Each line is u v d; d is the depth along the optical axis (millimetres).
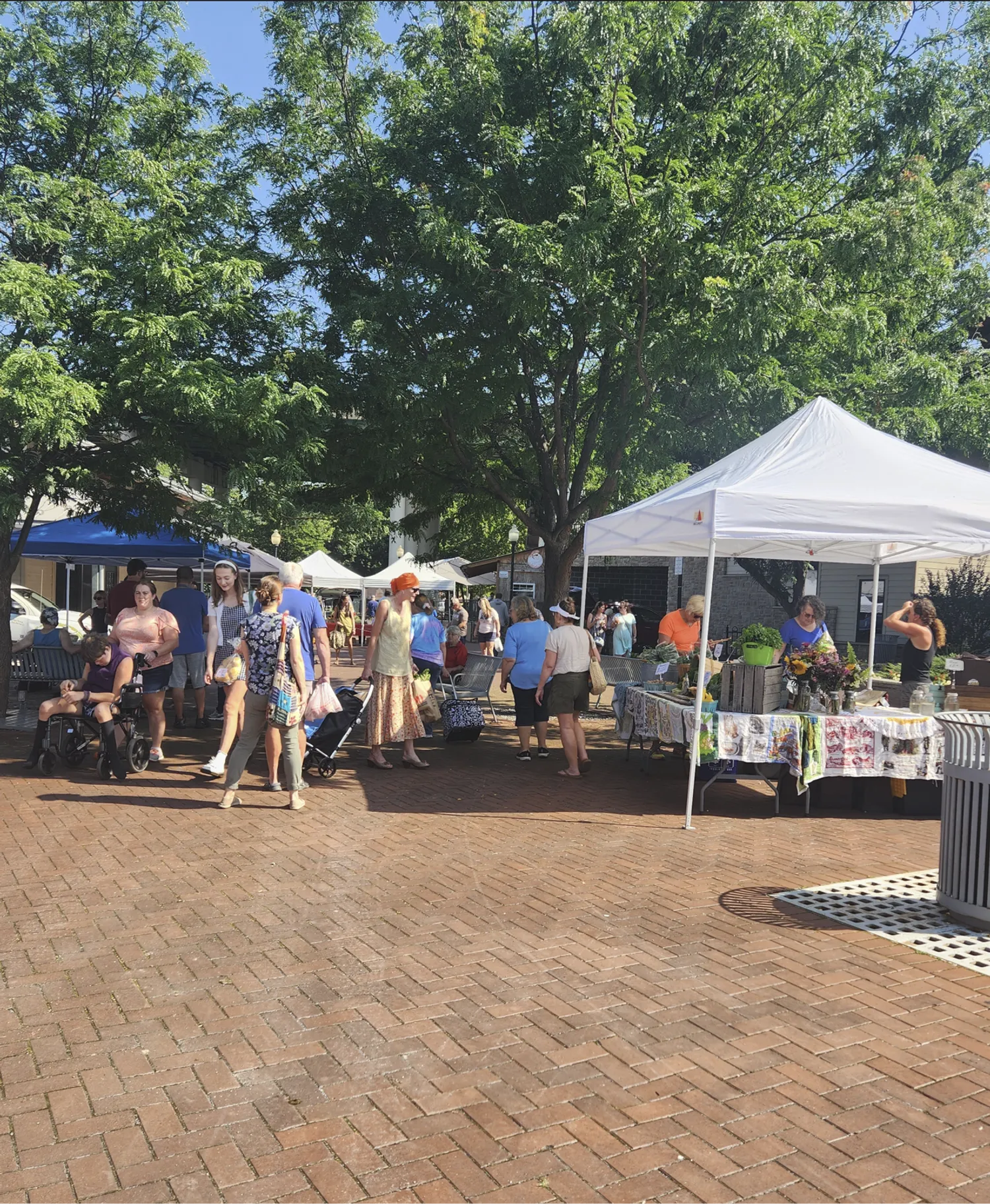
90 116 12055
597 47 10820
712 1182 2990
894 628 10070
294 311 12086
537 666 10555
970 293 15148
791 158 12758
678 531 8250
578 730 9703
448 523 17031
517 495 15328
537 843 7008
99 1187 2912
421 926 5199
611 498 14516
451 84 12445
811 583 22188
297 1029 3973
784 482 7984
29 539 13961
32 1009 4133
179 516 11969
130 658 9148
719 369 11711
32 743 11047
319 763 9398
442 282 11961
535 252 10758
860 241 11227
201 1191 2904
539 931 5160
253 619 7957
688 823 7594
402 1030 3979
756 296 10648
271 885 5883
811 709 8375
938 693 9688
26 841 6844
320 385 11734
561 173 11508
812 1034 3998
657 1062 3736
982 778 5242
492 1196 2904
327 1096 3455
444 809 8070
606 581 32844
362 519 14430
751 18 11328
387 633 9742
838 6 12172
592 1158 3104
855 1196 2936
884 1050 3869
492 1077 3600
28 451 11086
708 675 8609
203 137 12398
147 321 10008
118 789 8672
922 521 7473
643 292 11383
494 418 13852
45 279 10180
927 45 13016
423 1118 3318
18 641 16812
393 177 12891
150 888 5805
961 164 15211
